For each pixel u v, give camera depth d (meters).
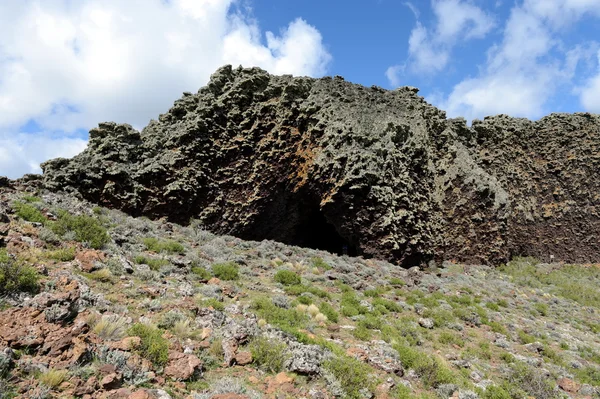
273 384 8.53
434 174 38.81
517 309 24.83
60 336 7.33
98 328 8.34
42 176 25.34
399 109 36.69
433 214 35.66
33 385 6.09
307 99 33.16
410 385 10.82
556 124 49.16
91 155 27.41
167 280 14.47
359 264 26.08
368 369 10.66
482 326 19.58
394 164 31.23
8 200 17.36
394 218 28.97
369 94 36.31
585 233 43.88
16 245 12.37
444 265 33.75
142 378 7.23
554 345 18.81
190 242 23.14
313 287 18.83
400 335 15.11
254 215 30.30
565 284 34.72
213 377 8.38
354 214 29.06
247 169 31.06
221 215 29.66
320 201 31.02
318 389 8.84
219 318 11.20
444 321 18.64
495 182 42.16
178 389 7.44
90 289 10.81
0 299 8.49
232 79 34.59
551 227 44.94
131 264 14.70
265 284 18.05
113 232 18.53
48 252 12.82
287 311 13.85
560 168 46.72
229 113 31.98
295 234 33.41
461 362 13.83
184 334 9.68
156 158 29.03
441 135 41.62
